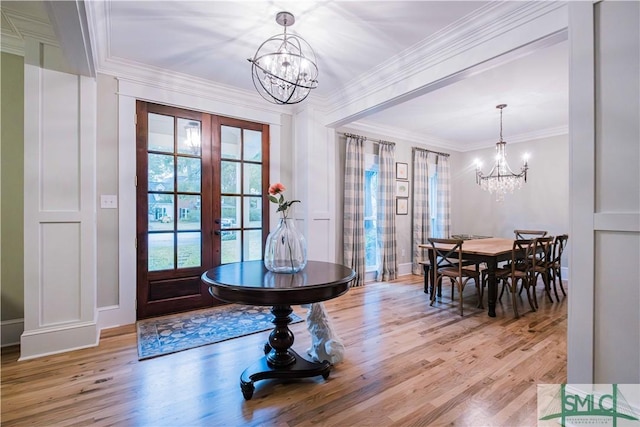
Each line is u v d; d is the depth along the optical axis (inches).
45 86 90.4
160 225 124.6
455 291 170.6
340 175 184.2
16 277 98.9
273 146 154.6
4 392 71.1
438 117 180.5
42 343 89.4
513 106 161.3
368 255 203.8
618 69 58.0
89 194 96.1
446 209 235.5
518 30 81.0
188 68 121.3
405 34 96.3
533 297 143.8
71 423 61.2
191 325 114.0
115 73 114.6
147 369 82.4
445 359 89.5
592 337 61.4
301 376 75.5
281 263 77.5
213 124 137.3
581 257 62.7
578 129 62.7
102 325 111.3
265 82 100.5
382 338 104.5
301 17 87.7
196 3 81.6
